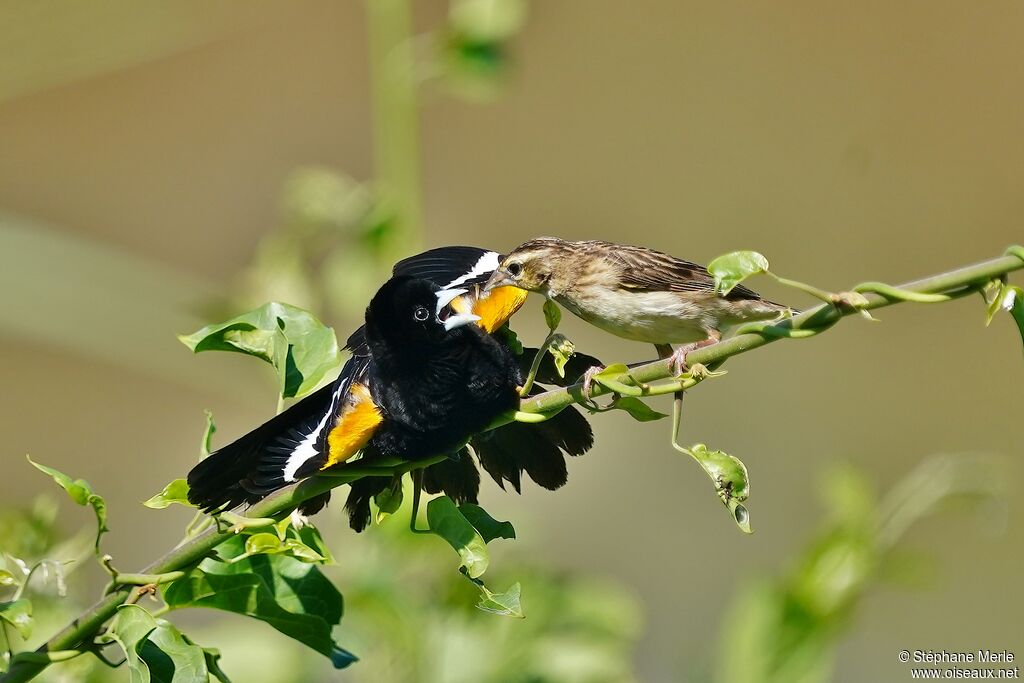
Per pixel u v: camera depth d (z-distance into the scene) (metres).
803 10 21.17
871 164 19.91
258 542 5.45
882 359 17.00
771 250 19.38
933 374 16.94
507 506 11.35
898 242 19.33
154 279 11.34
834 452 15.98
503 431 6.37
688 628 13.47
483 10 10.55
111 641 5.46
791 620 7.85
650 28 20.92
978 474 7.99
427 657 8.61
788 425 16.19
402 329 5.65
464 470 6.39
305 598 6.19
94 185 17.83
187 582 5.95
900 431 16.39
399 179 10.63
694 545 14.25
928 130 20.16
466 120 19.03
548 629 8.82
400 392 5.63
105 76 17.84
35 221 17.59
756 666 7.88
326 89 18.50
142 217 17.88
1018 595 12.96
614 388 5.50
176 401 15.14
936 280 5.11
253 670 8.77
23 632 5.27
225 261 17.92
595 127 20.08
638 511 14.44
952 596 13.09
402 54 10.66
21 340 15.07
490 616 8.72
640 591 13.82
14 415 15.19
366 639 8.66
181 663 5.37
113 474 14.92
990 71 20.36
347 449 5.49
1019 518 13.73
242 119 18.34
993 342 17.19
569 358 6.18
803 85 20.67
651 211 19.70
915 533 13.40
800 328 5.29
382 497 5.85
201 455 5.89
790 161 20.03
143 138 18.14
